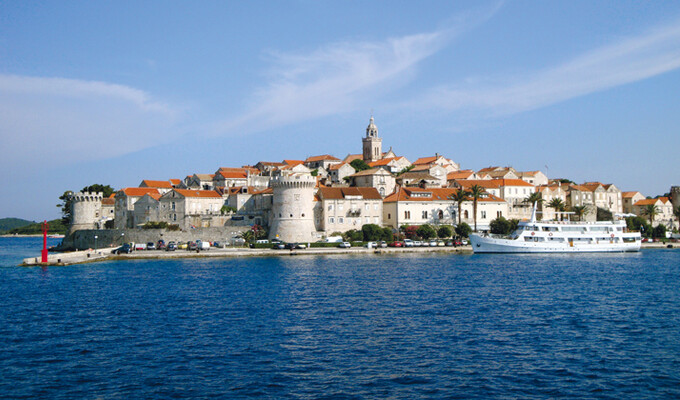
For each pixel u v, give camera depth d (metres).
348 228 172.88
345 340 53.91
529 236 150.50
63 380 42.78
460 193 175.88
